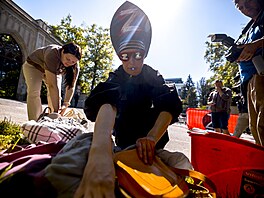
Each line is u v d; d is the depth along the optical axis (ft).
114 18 4.50
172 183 3.03
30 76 9.81
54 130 6.50
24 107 32.24
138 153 3.47
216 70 65.51
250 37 6.40
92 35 100.27
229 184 4.91
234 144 4.82
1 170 2.96
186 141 19.21
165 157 4.42
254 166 4.57
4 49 65.72
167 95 4.35
